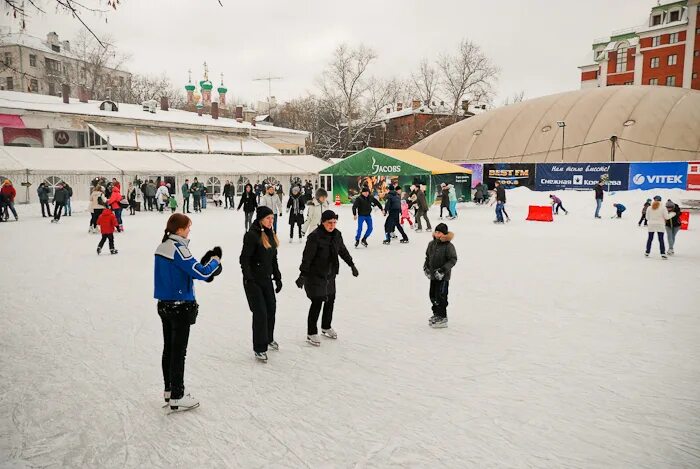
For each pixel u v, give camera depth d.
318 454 3.55
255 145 46.28
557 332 6.35
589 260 11.75
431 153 51.56
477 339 6.10
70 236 16.36
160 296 4.15
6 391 4.62
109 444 3.70
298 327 6.65
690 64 64.25
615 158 38.75
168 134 41.31
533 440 3.71
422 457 3.50
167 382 4.29
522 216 24.47
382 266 11.13
